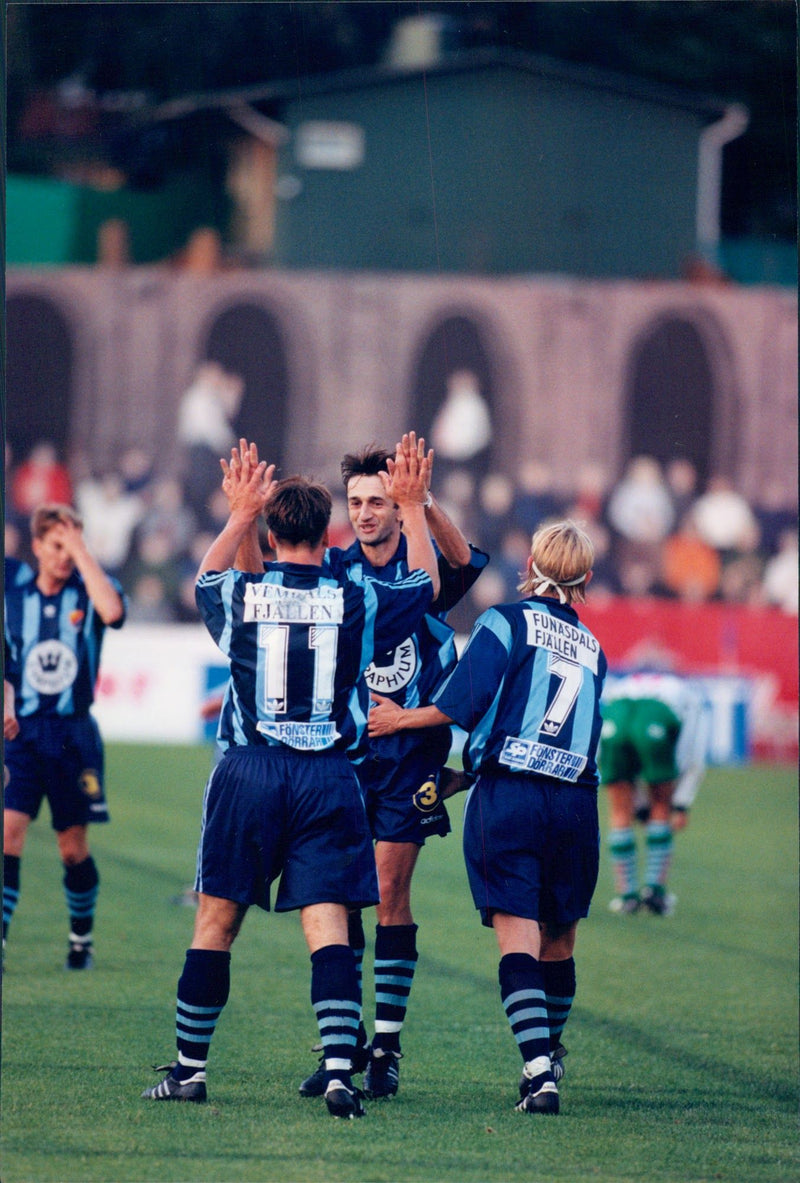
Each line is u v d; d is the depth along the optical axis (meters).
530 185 74.31
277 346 72.94
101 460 72.69
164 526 70.75
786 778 52.41
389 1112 14.20
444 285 72.12
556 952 15.32
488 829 14.38
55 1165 12.27
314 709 13.98
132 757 49.78
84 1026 17.48
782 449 71.06
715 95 76.88
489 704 14.45
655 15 77.12
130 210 79.00
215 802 13.97
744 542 70.12
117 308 73.12
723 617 61.41
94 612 20.53
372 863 14.09
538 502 70.75
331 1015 13.68
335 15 78.06
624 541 70.31
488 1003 19.67
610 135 74.75
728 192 77.00
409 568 15.18
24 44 77.88
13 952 22.12
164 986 19.89
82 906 20.89
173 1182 11.90
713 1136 13.73
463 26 76.88
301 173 76.88
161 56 79.06
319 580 14.27
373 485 15.93
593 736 14.77
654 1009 19.69
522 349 71.88
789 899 29.30
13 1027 17.38
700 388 71.50
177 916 25.30
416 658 16.06
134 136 80.12
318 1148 12.84
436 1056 16.78
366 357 72.62
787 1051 17.44
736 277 76.12
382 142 75.81
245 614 14.03
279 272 72.88
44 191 77.62
